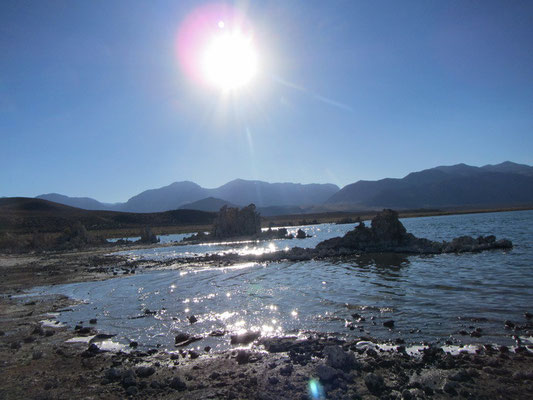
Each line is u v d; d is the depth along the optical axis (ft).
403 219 473.26
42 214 476.95
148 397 26.35
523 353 30.73
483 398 23.61
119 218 495.41
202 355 35.06
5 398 26.91
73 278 94.58
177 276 89.10
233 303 56.18
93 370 32.27
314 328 41.34
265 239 229.66
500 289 54.75
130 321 48.88
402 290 58.39
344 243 124.88
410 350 33.14
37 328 46.09
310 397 24.54
